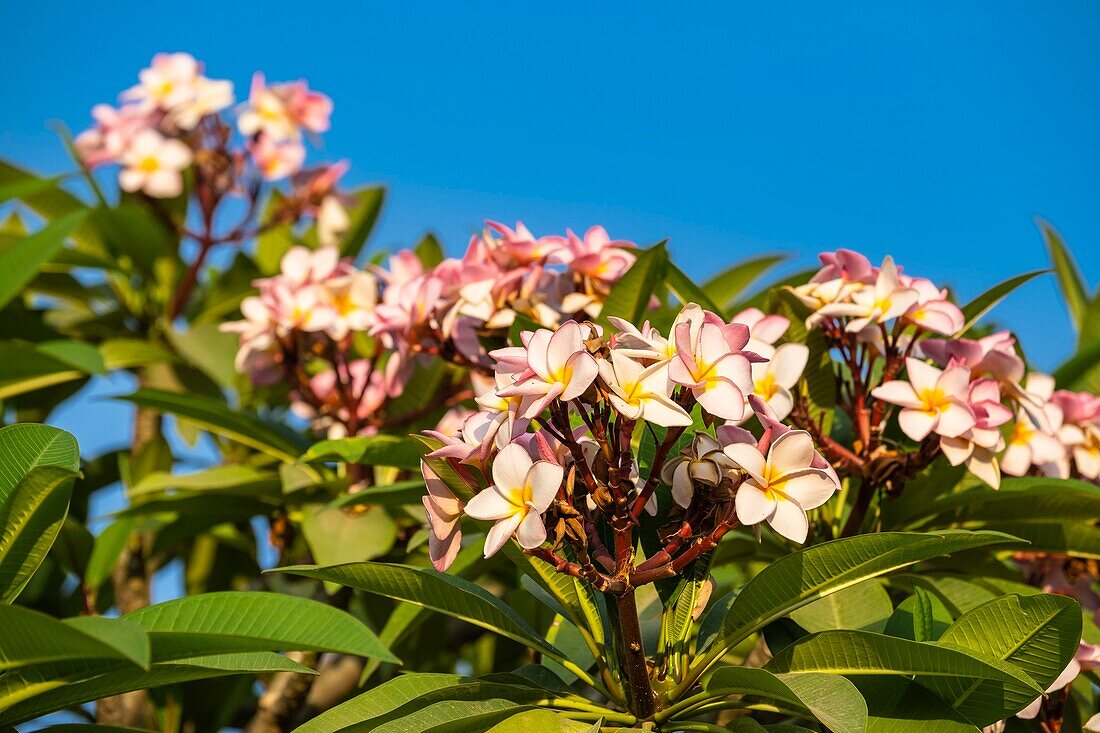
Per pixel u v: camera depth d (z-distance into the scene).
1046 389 1.79
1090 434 1.85
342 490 2.03
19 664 1.36
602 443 1.43
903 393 1.66
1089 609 1.92
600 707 1.53
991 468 1.65
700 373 1.44
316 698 2.02
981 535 1.43
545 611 1.96
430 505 1.47
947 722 1.49
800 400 1.72
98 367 1.97
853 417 1.77
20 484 1.43
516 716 1.49
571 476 1.45
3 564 1.46
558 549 1.46
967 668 1.42
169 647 1.37
